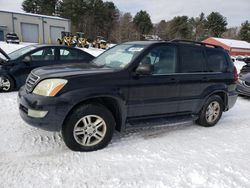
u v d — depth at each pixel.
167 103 4.19
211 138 4.38
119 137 4.16
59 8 71.69
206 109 4.86
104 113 3.56
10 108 5.37
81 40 34.72
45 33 47.75
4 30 43.28
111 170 3.13
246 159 3.63
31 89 3.43
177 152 3.72
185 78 4.33
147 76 3.88
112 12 74.31
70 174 2.99
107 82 3.52
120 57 4.13
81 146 3.52
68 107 3.26
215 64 4.93
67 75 3.35
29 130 4.20
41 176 2.92
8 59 6.84
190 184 2.92
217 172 3.20
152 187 2.83
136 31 76.44
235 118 5.75
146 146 3.86
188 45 4.52
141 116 4.01
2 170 2.99
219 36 92.88
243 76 8.20
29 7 73.25
